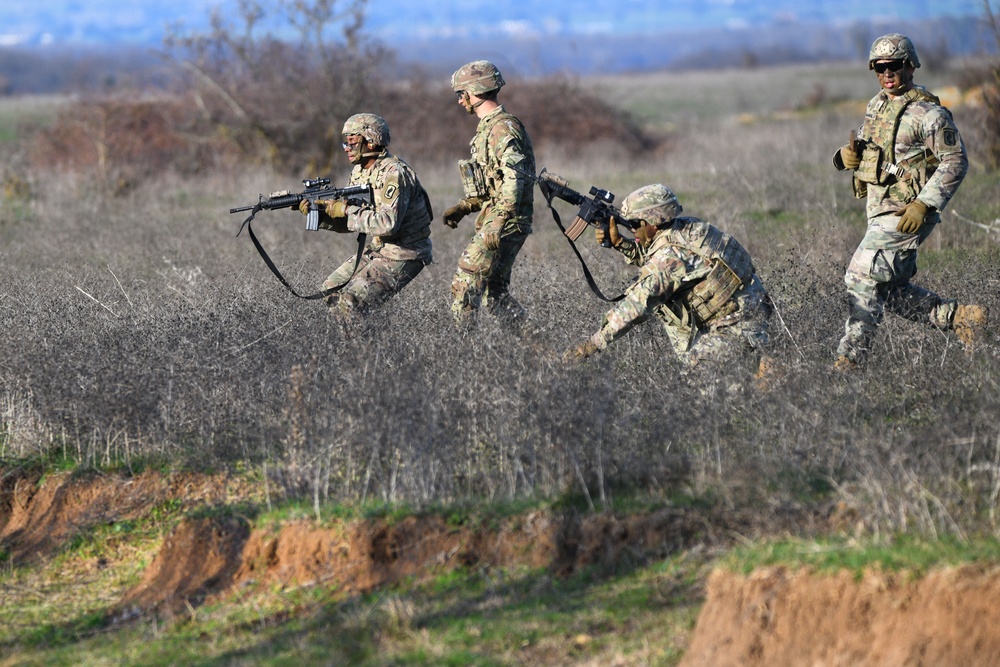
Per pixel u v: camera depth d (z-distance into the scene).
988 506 17.16
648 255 23.08
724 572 16.08
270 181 71.94
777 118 119.94
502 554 18.52
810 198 48.50
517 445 19.80
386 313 26.39
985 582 14.45
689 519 18.22
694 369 22.20
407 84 90.31
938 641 14.27
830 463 19.09
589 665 15.68
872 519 16.88
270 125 79.38
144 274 38.50
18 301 30.47
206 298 30.56
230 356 24.83
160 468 22.81
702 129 106.69
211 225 51.00
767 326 23.20
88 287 33.06
